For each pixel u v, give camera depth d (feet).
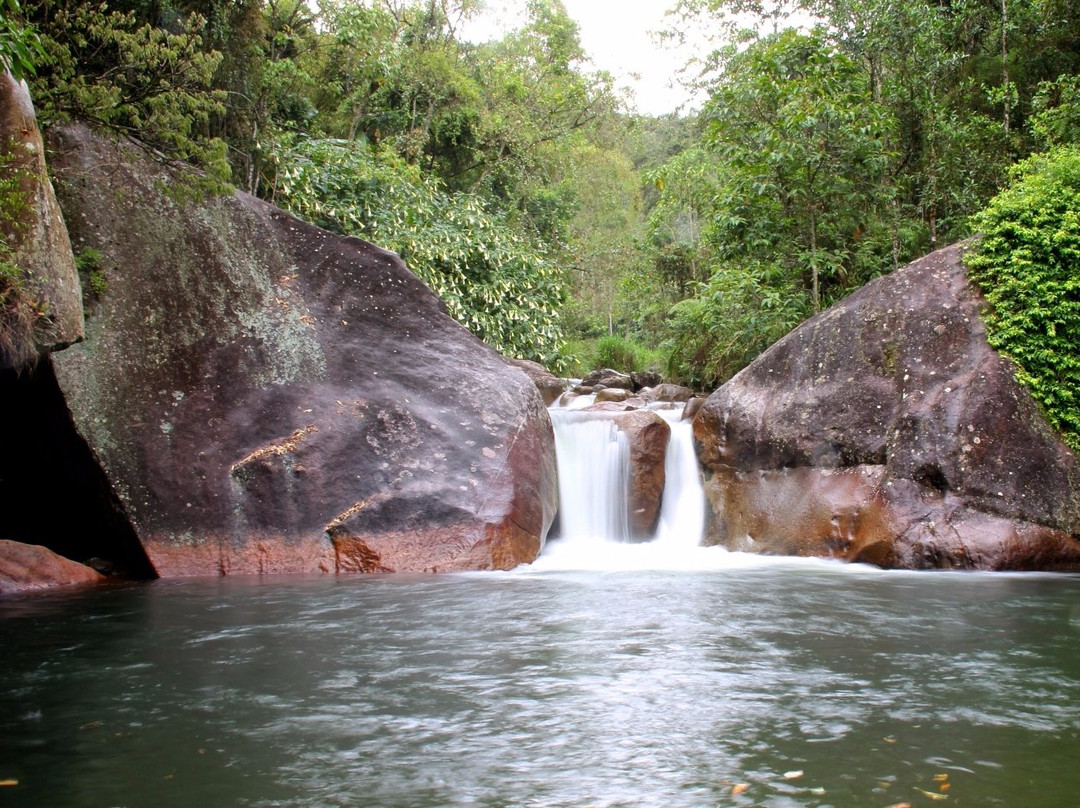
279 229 32.76
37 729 11.55
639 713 12.16
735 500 33.71
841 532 29.58
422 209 52.34
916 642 16.58
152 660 15.24
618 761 10.36
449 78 72.49
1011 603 20.98
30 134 21.42
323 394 29.94
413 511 27.96
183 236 30.45
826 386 32.37
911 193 47.65
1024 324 29.99
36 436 27.91
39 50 18.19
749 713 12.14
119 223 29.43
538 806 9.09
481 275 55.21
